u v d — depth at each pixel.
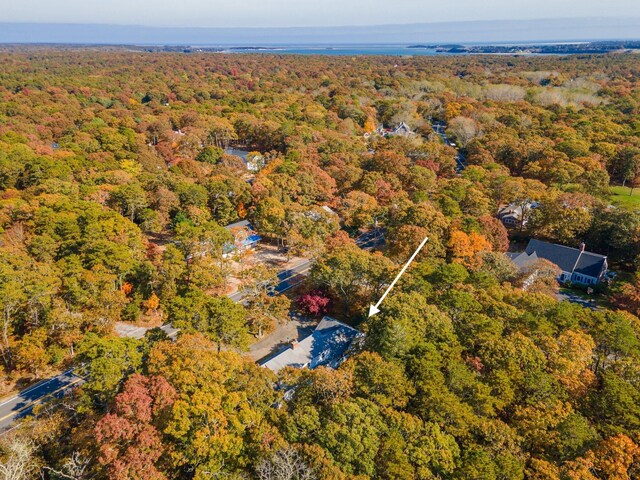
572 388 40.09
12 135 119.00
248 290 64.62
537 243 83.00
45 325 52.16
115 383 38.03
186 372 35.88
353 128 164.50
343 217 95.31
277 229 84.81
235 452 33.19
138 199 82.44
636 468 32.03
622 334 45.44
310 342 53.84
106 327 55.53
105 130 134.38
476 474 31.59
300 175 101.56
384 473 32.59
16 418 44.62
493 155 130.75
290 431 35.03
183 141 133.25
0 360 51.81
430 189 101.81
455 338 45.78
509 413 39.38
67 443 37.84
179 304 49.38
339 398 37.78
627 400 37.22
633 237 78.06
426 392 38.44
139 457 30.61
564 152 120.56
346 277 62.00
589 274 75.50
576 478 30.73
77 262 58.69
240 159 129.12
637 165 115.19
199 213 85.06
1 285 50.09
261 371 39.59
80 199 80.31
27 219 71.44
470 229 74.06
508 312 49.62
